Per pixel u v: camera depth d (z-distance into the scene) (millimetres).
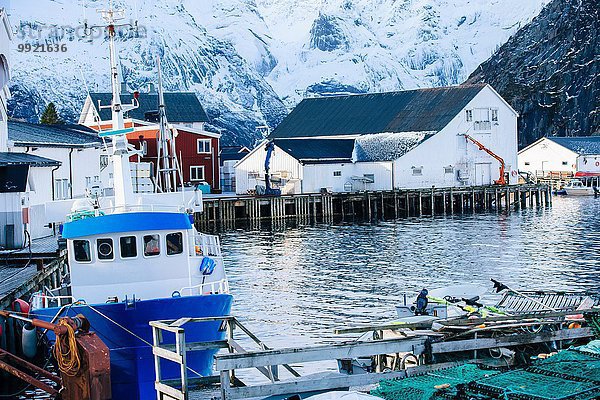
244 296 41438
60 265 37594
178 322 19859
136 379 23375
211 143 97438
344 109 112375
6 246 40969
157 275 25391
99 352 20766
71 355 20891
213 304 23656
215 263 27172
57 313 23094
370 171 96000
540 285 42875
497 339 20484
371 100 111000
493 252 57156
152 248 25344
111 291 25188
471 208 97312
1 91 47188
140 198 27656
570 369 18594
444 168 97688
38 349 24547
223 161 117938
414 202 93688
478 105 100125
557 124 194125
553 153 130250
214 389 20797
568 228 73125
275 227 80000
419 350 19844
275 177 94062
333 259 55125
